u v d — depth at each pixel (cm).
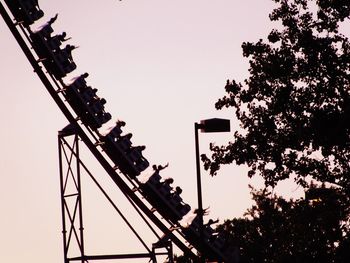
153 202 13112
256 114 13662
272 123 13412
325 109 13112
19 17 12150
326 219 14400
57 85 12556
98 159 12938
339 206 14212
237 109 13725
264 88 13500
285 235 15775
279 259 15962
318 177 13512
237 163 13600
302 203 14675
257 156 13562
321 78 13325
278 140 13475
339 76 13188
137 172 12962
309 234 14925
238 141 13600
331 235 14500
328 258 14762
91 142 12862
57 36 12369
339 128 13012
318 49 13188
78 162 12875
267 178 13662
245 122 13700
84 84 12544
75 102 12575
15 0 11975
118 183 13050
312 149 13350
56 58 12338
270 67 13338
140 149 12925
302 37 13225
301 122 13312
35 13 12212
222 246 13475
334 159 13450
